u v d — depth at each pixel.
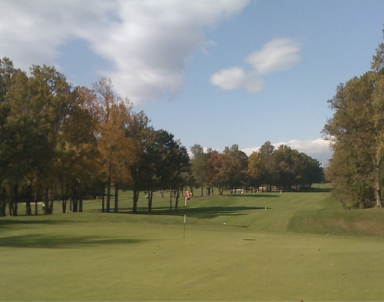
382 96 31.61
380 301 7.74
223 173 93.12
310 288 8.84
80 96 41.12
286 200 77.88
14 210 46.19
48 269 11.21
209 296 8.16
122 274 10.46
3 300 7.77
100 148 41.38
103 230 24.23
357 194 47.00
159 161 60.06
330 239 20.17
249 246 16.67
